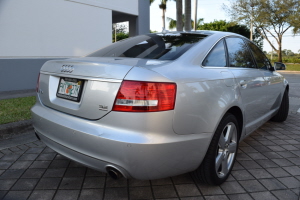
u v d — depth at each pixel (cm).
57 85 240
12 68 709
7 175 268
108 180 262
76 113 211
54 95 240
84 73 207
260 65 365
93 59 235
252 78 303
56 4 772
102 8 898
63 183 255
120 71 191
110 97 189
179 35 288
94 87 198
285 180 267
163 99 187
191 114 202
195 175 242
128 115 184
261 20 2494
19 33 706
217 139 230
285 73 2095
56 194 237
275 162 310
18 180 259
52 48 784
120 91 186
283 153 337
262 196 238
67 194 237
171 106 189
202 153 217
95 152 195
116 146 184
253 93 304
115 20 1123
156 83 187
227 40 296
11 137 375
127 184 255
